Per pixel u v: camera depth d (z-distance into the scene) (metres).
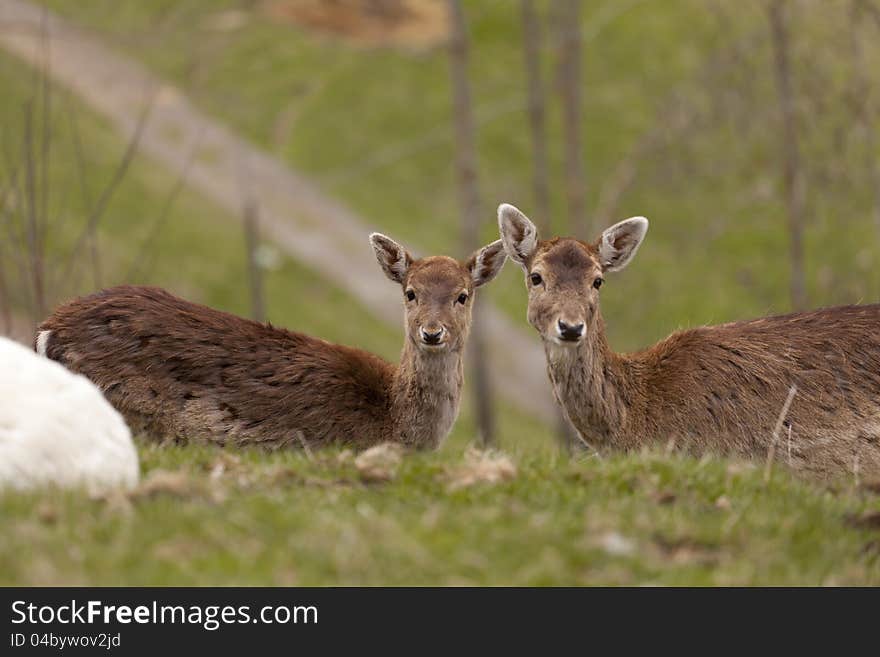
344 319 45.56
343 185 54.44
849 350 11.45
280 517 7.25
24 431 7.43
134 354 11.80
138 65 59.12
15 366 7.66
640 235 11.80
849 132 34.28
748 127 39.94
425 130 58.03
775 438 11.18
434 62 62.25
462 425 39.69
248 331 12.23
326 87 60.44
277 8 66.31
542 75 60.34
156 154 52.62
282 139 56.97
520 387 43.41
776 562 7.46
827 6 33.31
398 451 9.87
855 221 39.31
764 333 11.64
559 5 44.06
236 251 47.59
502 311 48.19
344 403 12.08
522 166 54.66
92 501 7.31
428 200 53.62
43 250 18.27
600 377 11.13
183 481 7.75
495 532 7.20
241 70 61.22
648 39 59.66
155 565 6.63
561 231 50.88
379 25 65.31
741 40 40.25
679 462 9.27
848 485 9.76
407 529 7.21
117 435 8.02
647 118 55.66
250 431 11.88
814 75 33.97
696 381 11.41
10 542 6.61
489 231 51.66
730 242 44.88
